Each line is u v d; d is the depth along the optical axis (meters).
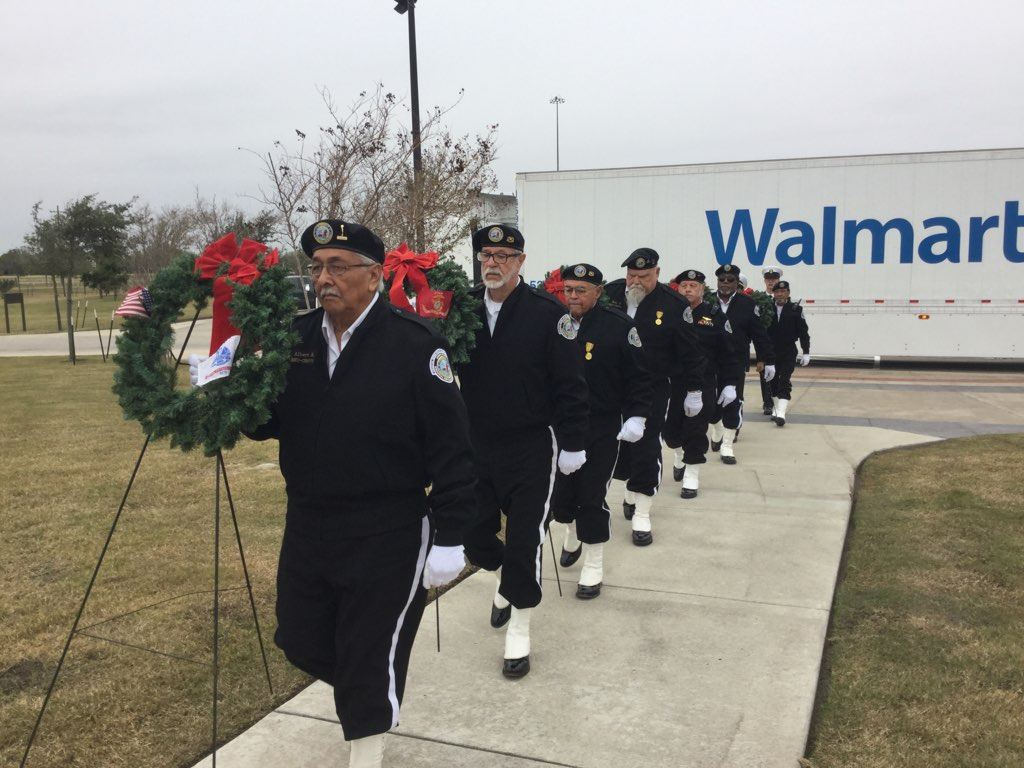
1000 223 14.41
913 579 4.38
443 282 3.33
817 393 12.33
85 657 3.54
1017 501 5.82
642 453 4.99
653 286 5.39
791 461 7.44
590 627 3.89
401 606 2.41
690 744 2.87
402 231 10.05
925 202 14.67
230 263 2.41
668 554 4.94
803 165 15.09
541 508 3.47
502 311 3.48
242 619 3.94
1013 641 3.60
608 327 4.23
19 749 2.84
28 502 6.08
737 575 4.55
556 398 3.53
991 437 8.43
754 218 15.45
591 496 4.17
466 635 3.82
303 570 2.41
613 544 5.16
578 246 16.28
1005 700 3.10
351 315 2.37
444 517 2.35
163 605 4.11
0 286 46.72
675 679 3.36
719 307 6.67
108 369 16.66
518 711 3.12
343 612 2.38
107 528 5.39
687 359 5.41
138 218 29.03
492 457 3.49
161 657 3.54
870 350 15.25
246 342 2.39
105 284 30.34
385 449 2.34
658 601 4.21
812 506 5.93
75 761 2.77
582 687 3.30
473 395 3.51
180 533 5.30
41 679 3.35
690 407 5.57
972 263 14.62
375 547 2.35
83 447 8.31
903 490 6.28
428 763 2.78
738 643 3.69
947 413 10.34
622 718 3.06
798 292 15.44
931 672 3.34
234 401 2.35
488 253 3.45
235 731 2.98
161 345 2.45
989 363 16.98
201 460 7.64
